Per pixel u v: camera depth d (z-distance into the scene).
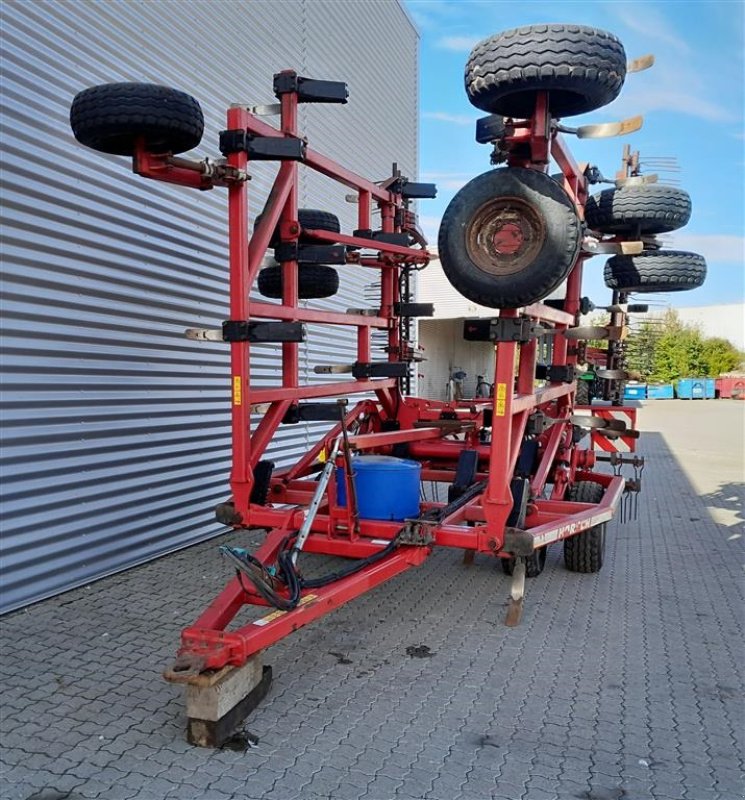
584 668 3.86
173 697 3.41
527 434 4.80
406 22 11.24
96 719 3.20
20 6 4.30
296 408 4.71
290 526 4.07
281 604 3.17
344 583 3.50
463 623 4.47
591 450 6.34
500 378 3.76
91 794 2.66
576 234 3.62
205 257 6.21
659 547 6.54
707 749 3.06
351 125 9.25
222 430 6.53
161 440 5.70
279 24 7.36
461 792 2.71
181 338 5.93
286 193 4.63
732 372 41.12
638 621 4.59
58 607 4.56
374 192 5.96
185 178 3.88
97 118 3.48
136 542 5.46
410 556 3.87
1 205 4.22
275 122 7.25
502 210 3.75
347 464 3.96
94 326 4.98
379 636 4.25
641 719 3.31
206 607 4.61
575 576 5.55
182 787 2.71
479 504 4.66
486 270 3.75
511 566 5.37
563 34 3.44
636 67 4.40
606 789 2.75
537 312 4.59
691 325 49.28
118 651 3.92
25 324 4.42
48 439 4.62
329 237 5.18
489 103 3.80
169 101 3.52
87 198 4.87
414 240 6.72
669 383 36.91
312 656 3.94
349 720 3.24
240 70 6.70
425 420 6.26
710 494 9.45
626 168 6.35
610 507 4.81
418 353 7.13
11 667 3.71
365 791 2.70
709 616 4.71
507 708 3.38
